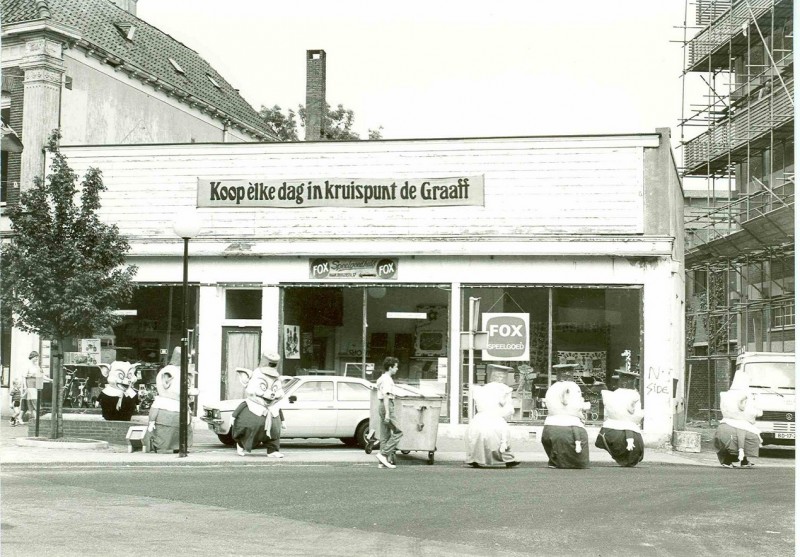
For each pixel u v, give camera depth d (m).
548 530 10.25
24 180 28.22
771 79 30.05
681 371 26.98
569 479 14.83
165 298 25.31
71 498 11.99
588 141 23.80
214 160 25.39
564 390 16.98
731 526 10.80
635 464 17.48
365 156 24.75
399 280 24.30
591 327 23.50
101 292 19.39
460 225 24.23
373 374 24.33
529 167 24.02
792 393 22.27
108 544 8.88
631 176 23.61
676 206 25.98
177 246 25.08
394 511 11.32
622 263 23.45
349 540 9.43
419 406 17.62
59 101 28.86
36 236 19.28
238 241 24.92
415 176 24.52
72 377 25.52
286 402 20.30
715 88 37.94
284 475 14.93
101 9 35.16
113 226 20.09
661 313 23.20
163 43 38.41
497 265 23.91
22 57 28.59
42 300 19.19
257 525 10.20
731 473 16.52
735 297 37.41
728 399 17.75
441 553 8.85
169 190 25.53
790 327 31.05
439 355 24.02
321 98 37.97
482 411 17.09
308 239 24.66
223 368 24.92
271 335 24.73
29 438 19.38
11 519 10.23
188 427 19.30
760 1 32.06
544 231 23.84
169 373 18.62
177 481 13.88
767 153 33.62
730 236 31.75
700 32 36.53
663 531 10.36
